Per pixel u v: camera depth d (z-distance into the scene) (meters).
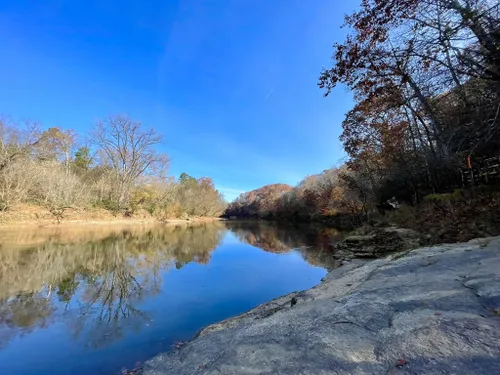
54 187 29.56
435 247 5.90
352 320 2.95
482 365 1.77
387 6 6.23
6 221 23.05
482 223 7.68
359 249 12.55
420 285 3.55
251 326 3.80
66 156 39.00
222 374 2.46
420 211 12.80
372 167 21.19
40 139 29.55
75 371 3.86
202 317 6.00
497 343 1.96
